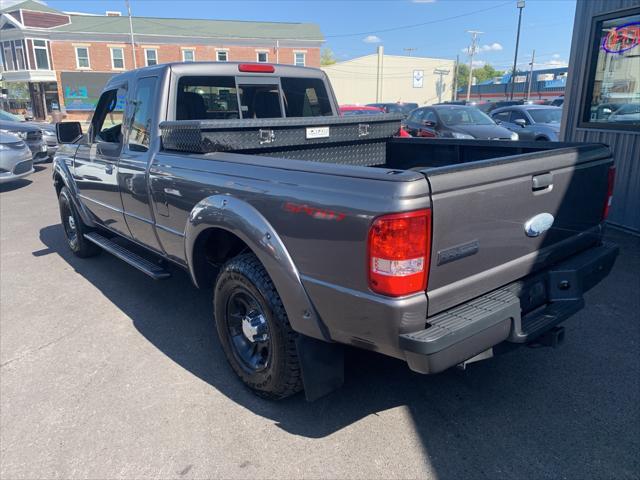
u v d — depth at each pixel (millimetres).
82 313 4461
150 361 3607
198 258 3355
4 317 4418
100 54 41438
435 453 2609
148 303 4652
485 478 2434
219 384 3299
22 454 2684
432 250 2146
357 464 2549
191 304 4613
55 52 40688
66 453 2684
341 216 2234
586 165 2906
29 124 14062
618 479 2404
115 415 2992
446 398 3072
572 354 3541
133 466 2576
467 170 2227
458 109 12453
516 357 3521
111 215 4625
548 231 2740
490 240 2395
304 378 2668
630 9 6117
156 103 3781
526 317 2693
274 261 2562
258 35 44969
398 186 2061
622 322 3992
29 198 10102
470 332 2219
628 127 6340
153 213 3779
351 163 4180
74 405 3102
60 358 3680
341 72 62250
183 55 43156
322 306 2436
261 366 3031
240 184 2814
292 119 3516
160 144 3713
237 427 2857
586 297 4465
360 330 2311
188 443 2736
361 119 3977
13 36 40938
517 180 2451
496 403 3012
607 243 3283
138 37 41719
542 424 2812
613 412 2900
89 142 4980
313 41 45156
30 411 3053
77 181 5223
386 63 63219
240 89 4242
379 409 2986
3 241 6930
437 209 2121
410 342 2127
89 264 5832
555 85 52906
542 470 2471
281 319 2688
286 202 2502
